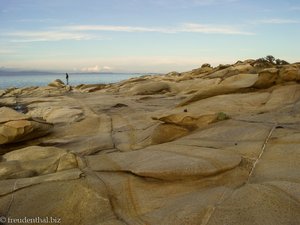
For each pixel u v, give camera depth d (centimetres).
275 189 538
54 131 1366
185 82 2833
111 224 514
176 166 650
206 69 3656
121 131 1290
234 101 1320
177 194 588
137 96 2531
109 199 580
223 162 667
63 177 664
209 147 811
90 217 541
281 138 798
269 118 1013
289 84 1416
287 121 958
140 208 557
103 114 1688
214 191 568
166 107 1820
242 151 755
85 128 1398
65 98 2638
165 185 621
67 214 550
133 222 520
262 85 1447
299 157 678
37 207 568
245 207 501
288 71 1419
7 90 3922
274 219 473
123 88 3278
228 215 488
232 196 534
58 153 862
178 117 1055
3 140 1188
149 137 1096
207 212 502
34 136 1279
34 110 2036
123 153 838
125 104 2022
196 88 2469
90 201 568
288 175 605
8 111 1301
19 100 2698
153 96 2403
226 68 3047
